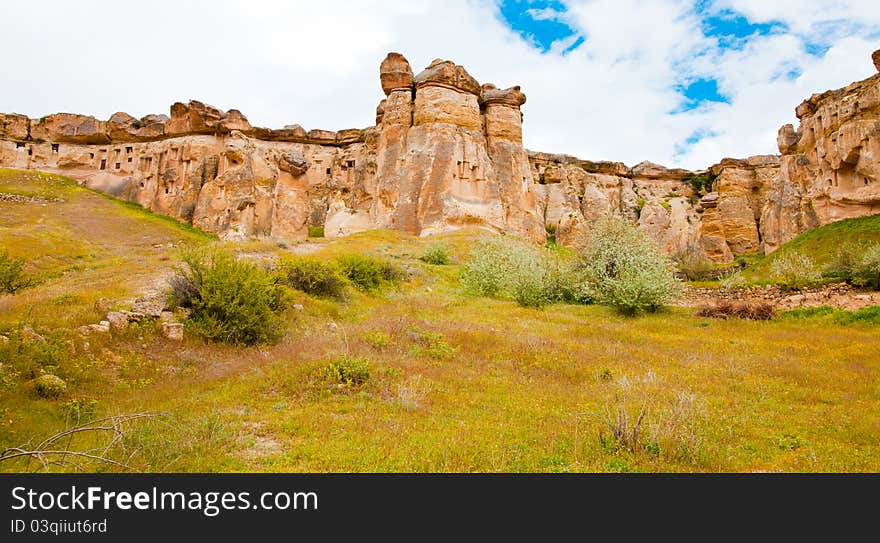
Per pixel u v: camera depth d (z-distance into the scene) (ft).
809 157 151.94
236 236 176.14
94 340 36.65
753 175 226.99
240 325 45.14
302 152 228.84
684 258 172.65
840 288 71.97
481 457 21.49
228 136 217.15
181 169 209.26
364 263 84.74
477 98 192.75
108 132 229.25
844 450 22.93
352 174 224.74
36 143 228.63
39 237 126.41
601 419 26.43
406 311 65.46
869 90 125.90
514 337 50.14
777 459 22.12
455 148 175.11
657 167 258.98
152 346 39.75
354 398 30.35
